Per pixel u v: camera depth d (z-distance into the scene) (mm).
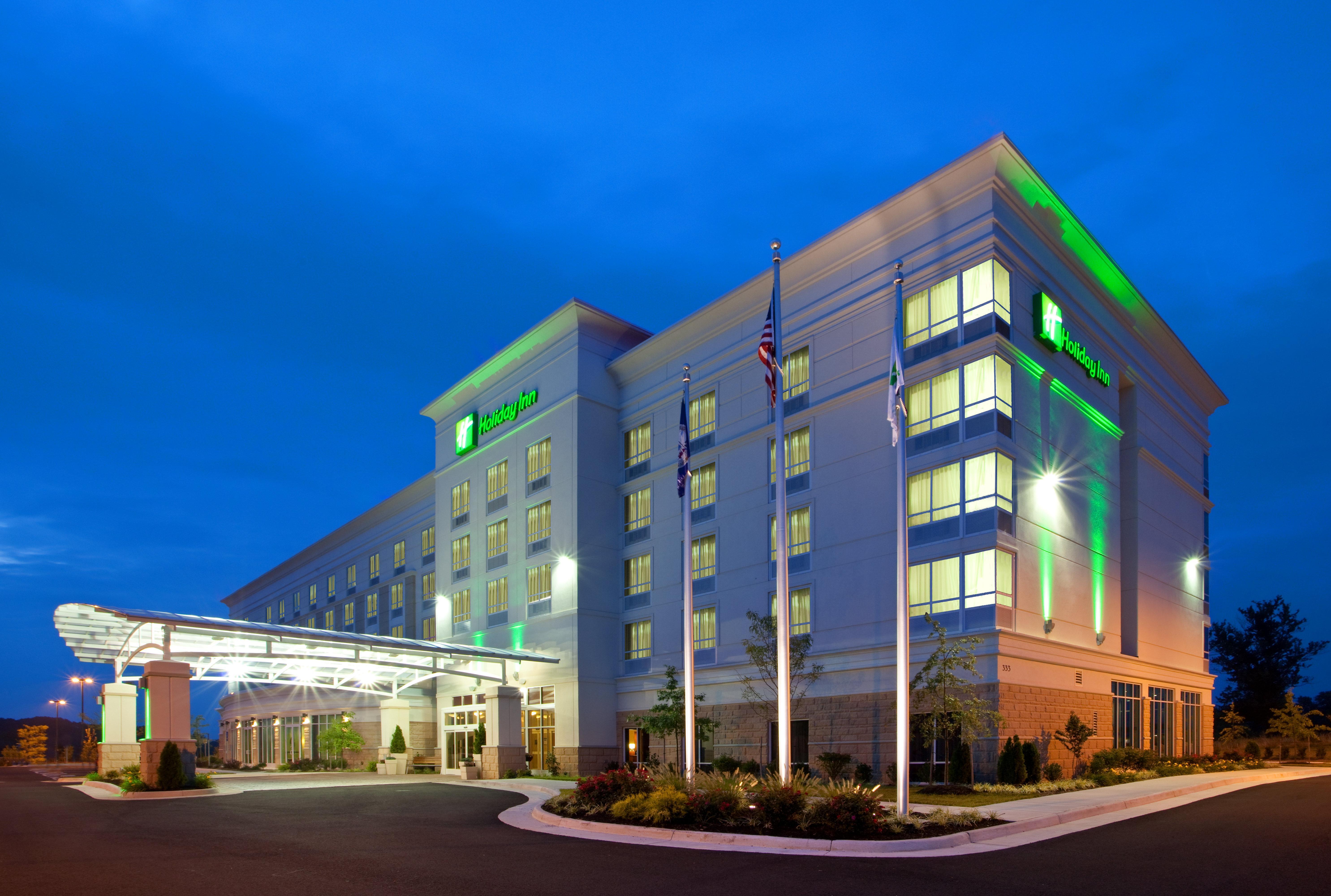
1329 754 47469
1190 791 24453
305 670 45406
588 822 18422
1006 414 29484
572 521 42500
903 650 17125
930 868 13195
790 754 20672
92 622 34562
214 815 21891
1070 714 30516
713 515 38688
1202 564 43844
